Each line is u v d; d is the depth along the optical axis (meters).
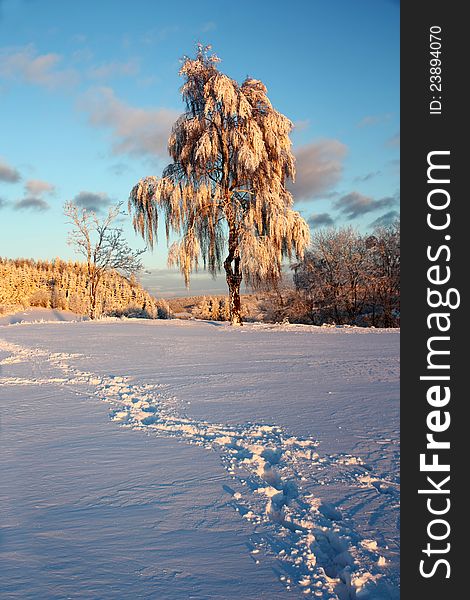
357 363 12.38
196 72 24.72
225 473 4.93
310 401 8.14
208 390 9.38
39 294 78.81
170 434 6.43
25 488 4.54
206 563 3.23
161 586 2.96
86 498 4.30
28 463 5.25
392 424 6.60
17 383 10.66
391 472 4.88
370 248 40.00
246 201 25.52
